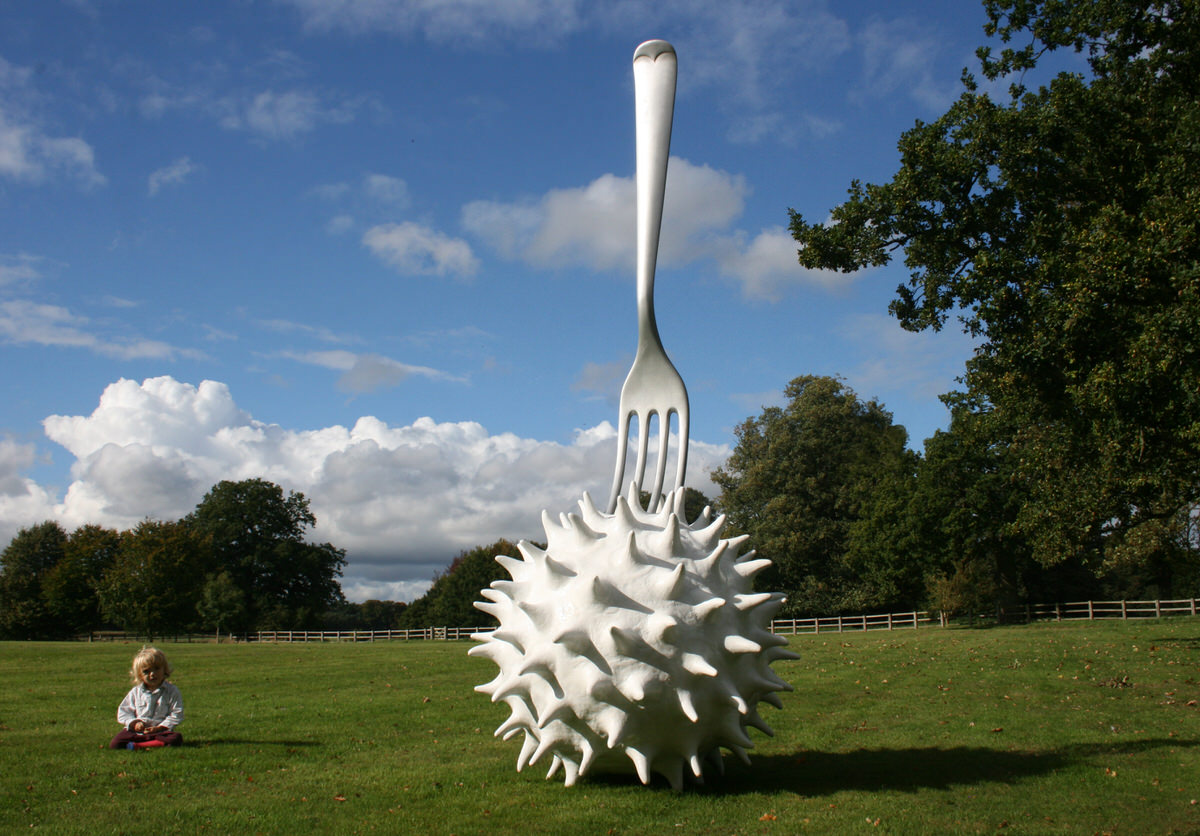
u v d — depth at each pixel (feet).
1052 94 56.95
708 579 21.86
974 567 120.47
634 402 28.58
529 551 23.49
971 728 33.63
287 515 247.29
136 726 31.63
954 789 23.47
